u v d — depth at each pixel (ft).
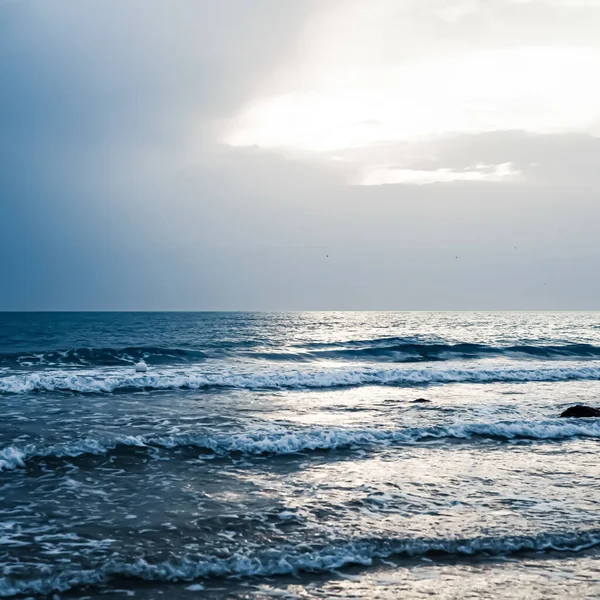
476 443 49.14
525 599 23.57
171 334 193.06
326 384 81.76
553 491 36.65
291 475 39.47
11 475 38.11
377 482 38.11
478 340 166.71
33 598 23.12
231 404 64.69
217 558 26.53
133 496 34.76
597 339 173.27
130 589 23.97
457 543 28.66
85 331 208.33
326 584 24.72
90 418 55.67
